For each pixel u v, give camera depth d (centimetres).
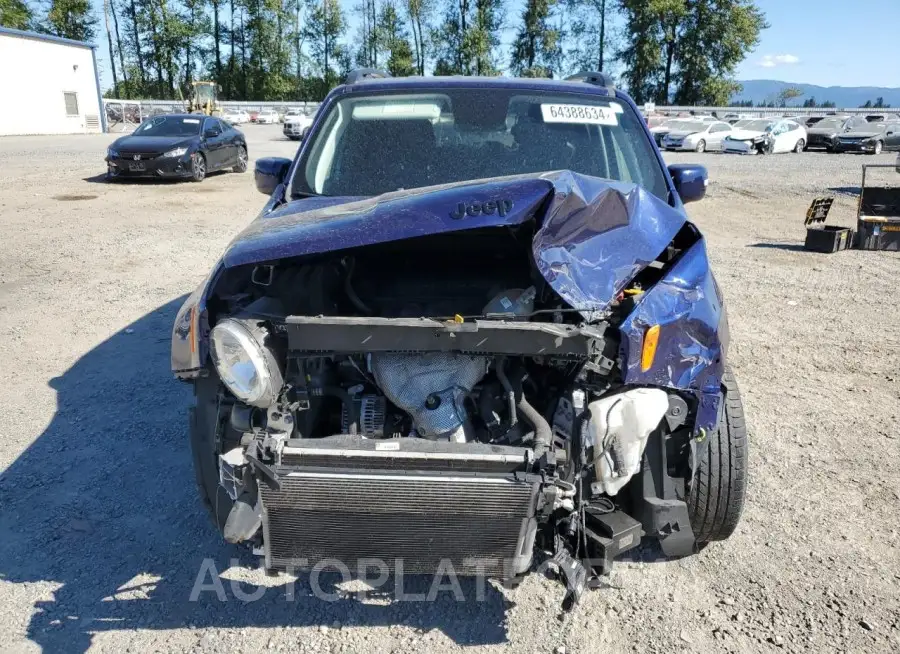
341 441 224
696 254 263
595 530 253
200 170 1662
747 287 798
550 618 274
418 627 269
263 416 246
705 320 245
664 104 6234
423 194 254
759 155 2889
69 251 907
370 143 379
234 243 257
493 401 248
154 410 454
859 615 275
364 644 261
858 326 654
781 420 446
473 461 218
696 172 374
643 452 254
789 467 387
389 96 404
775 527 332
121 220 1137
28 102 3509
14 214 1164
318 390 246
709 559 309
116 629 266
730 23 5875
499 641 263
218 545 317
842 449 408
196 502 352
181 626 268
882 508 348
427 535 231
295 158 388
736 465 280
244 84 7194
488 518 226
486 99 397
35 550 312
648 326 234
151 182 1645
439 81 413
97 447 405
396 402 242
